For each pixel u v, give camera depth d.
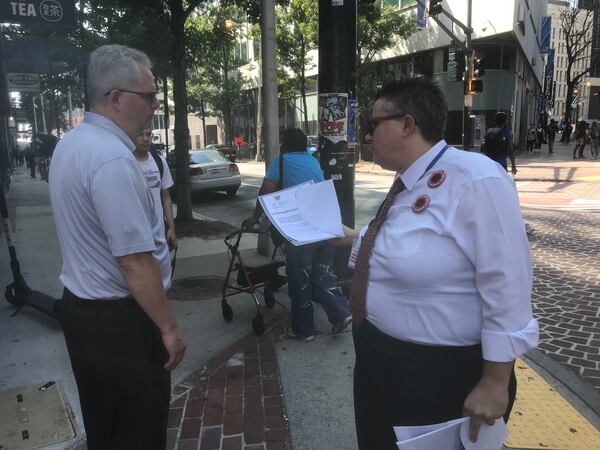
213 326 4.51
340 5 4.83
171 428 2.98
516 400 3.19
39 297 4.82
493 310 1.47
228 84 40.00
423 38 26.69
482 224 1.46
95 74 1.94
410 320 1.63
